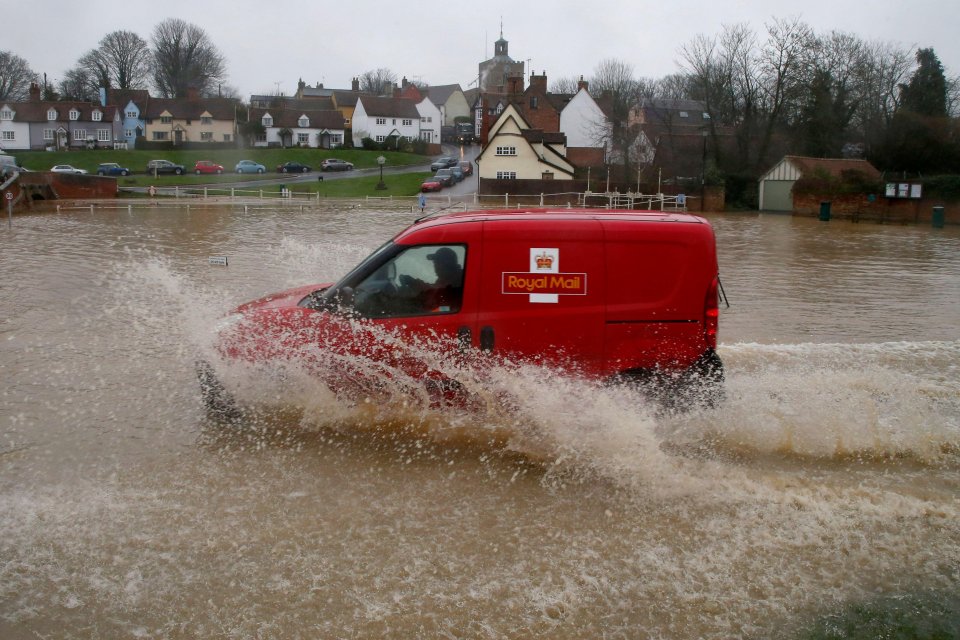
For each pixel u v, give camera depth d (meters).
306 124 106.25
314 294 6.48
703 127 58.62
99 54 119.06
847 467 5.25
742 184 55.66
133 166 86.75
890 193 42.56
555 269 5.77
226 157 92.69
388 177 76.94
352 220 32.34
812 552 4.15
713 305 5.80
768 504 4.70
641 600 3.70
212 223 29.72
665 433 5.79
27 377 7.24
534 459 5.40
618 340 5.77
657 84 107.75
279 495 4.81
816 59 59.06
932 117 53.09
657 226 5.80
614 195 51.16
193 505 4.66
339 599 3.70
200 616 3.57
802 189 46.62
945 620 3.57
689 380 5.79
